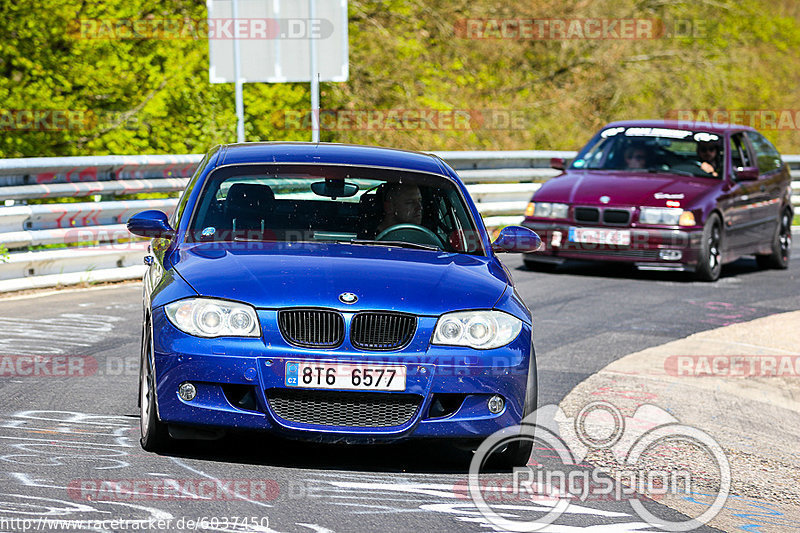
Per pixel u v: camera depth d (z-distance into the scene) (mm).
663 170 47812
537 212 45688
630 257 44281
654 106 98812
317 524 15109
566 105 91438
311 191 21906
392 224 21500
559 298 39438
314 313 17875
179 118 62562
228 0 51531
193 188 22062
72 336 28906
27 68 56531
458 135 81250
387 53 78250
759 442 23078
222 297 17969
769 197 49969
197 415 17625
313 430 17578
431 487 17469
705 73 99938
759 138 51875
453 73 85688
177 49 60594
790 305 40250
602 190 45156
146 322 19344
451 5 85188
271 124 67125
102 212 38250
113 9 58344
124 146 60094
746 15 102625
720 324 35750
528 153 58312
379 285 18516
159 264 20250
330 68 50188
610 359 29734
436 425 17984
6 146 57938
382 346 17922
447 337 18125
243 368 17500
